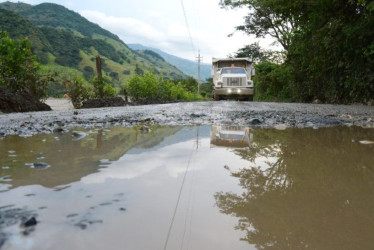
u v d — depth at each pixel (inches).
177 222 31.5
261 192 44.1
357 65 394.3
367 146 90.4
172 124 159.2
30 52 323.0
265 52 834.2
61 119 179.0
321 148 85.5
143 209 35.5
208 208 36.5
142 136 109.7
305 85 585.3
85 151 78.1
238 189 45.4
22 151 78.2
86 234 28.4
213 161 66.2
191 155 72.5
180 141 96.2
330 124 160.6
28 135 113.7
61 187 45.2
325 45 402.3
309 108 301.7
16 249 25.3
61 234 28.4
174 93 768.9
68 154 73.8
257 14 804.6
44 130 128.9
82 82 412.5
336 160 69.2
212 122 169.2
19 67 308.7
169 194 41.8
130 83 573.0
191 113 228.1
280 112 243.3
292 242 27.8
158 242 26.9
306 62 514.9
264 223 32.4
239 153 76.2
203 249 25.9
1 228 29.6
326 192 44.8
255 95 997.8
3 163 63.1
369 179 52.7
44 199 39.3
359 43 371.9
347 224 32.8
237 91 561.9
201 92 2532.0
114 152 76.1
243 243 27.3
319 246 27.4
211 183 48.4
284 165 63.5
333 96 465.7
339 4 359.9
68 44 5994.1
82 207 36.1
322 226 32.0
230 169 58.8
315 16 397.4
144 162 64.1
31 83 322.3
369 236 29.8
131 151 77.8
